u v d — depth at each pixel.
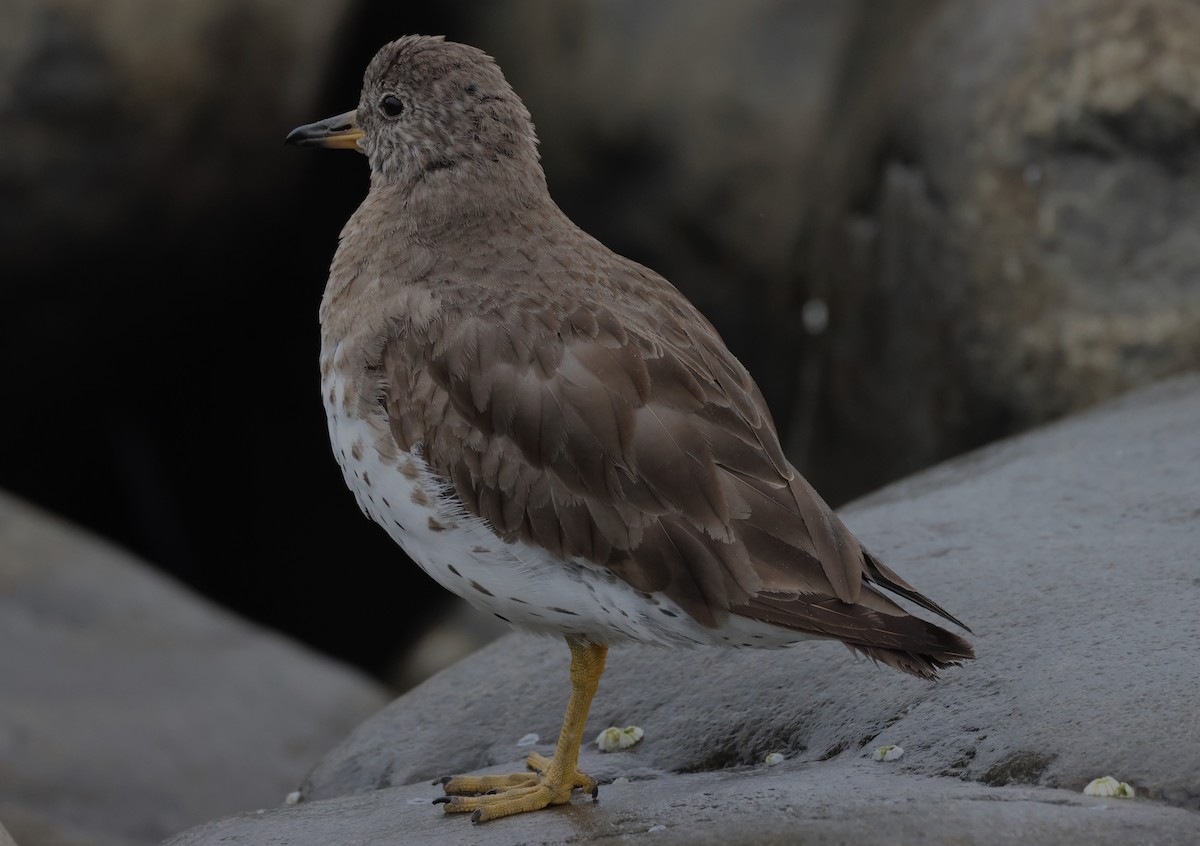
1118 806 5.79
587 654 7.21
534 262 7.38
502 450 6.96
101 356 18.56
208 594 21.08
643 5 18.03
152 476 20.75
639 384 6.89
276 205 18.30
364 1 18.61
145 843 10.88
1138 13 13.39
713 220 17.70
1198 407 10.33
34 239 16.62
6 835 8.27
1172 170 13.16
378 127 8.19
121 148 16.66
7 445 19.16
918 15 15.49
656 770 7.39
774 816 6.02
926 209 14.03
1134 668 6.68
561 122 18.23
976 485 9.44
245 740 12.23
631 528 6.76
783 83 17.44
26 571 13.68
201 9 16.64
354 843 6.70
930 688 7.06
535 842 6.34
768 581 6.61
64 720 11.91
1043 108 13.45
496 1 18.59
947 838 5.60
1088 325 13.09
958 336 13.74
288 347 20.22
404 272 7.52
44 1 16.03
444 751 8.09
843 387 15.07
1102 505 8.71
